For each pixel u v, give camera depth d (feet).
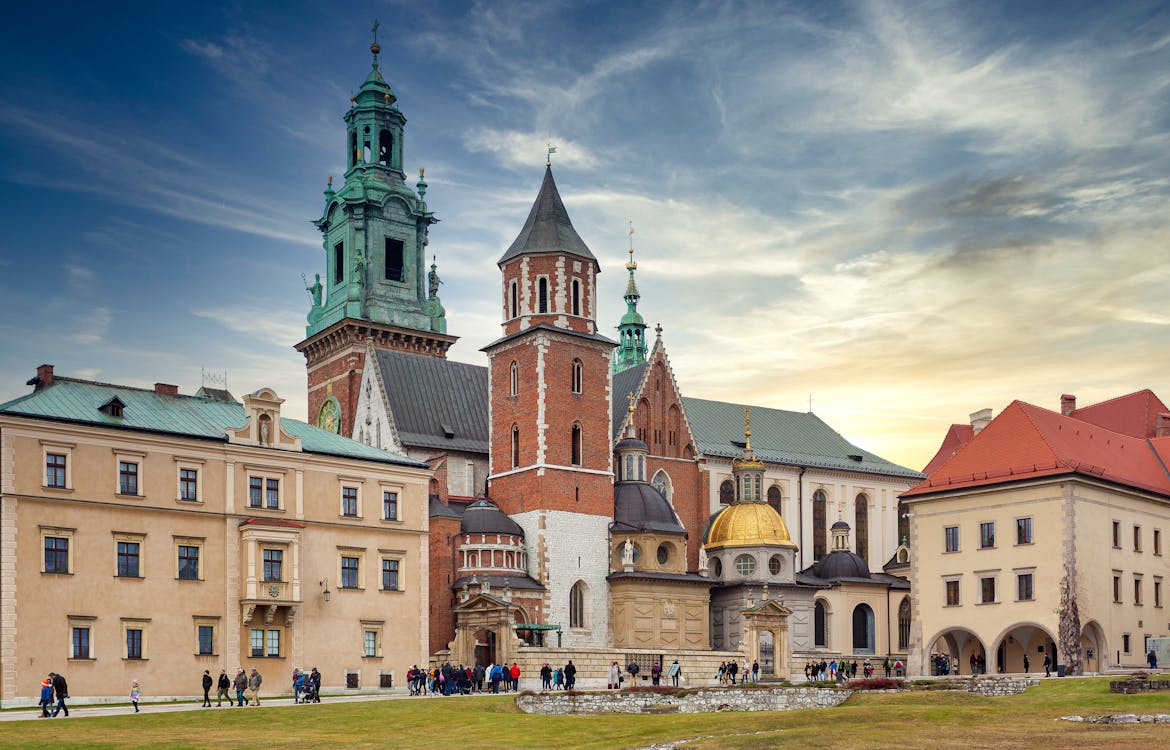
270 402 330.95
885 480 521.65
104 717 240.94
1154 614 365.20
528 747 199.21
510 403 422.41
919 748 181.06
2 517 285.23
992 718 218.79
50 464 294.25
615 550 417.90
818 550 498.69
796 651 440.86
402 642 344.28
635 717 246.06
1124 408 467.52
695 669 386.11
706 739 201.26
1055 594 338.95
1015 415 369.09
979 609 355.36
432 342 513.04
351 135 537.65
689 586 419.95
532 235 432.25
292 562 323.57
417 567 351.05
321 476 336.70
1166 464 395.55
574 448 418.51
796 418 529.45
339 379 493.36
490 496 424.87
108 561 299.17
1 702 278.46
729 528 444.55
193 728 225.97
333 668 329.93
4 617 282.15
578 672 356.79
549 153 449.89
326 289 526.98
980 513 359.25
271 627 321.52
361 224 514.68
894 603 474.08
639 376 461.78
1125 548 358.23
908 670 368.27
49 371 323.78
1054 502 342.64
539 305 425.69
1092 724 206.18
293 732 221.25
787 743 192.13
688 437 464.65
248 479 323.57
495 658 353.10
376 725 231.50
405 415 426.92
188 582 309.83
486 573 388.78
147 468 307.99
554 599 399.03
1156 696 242.17
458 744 203.72
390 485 349.00
